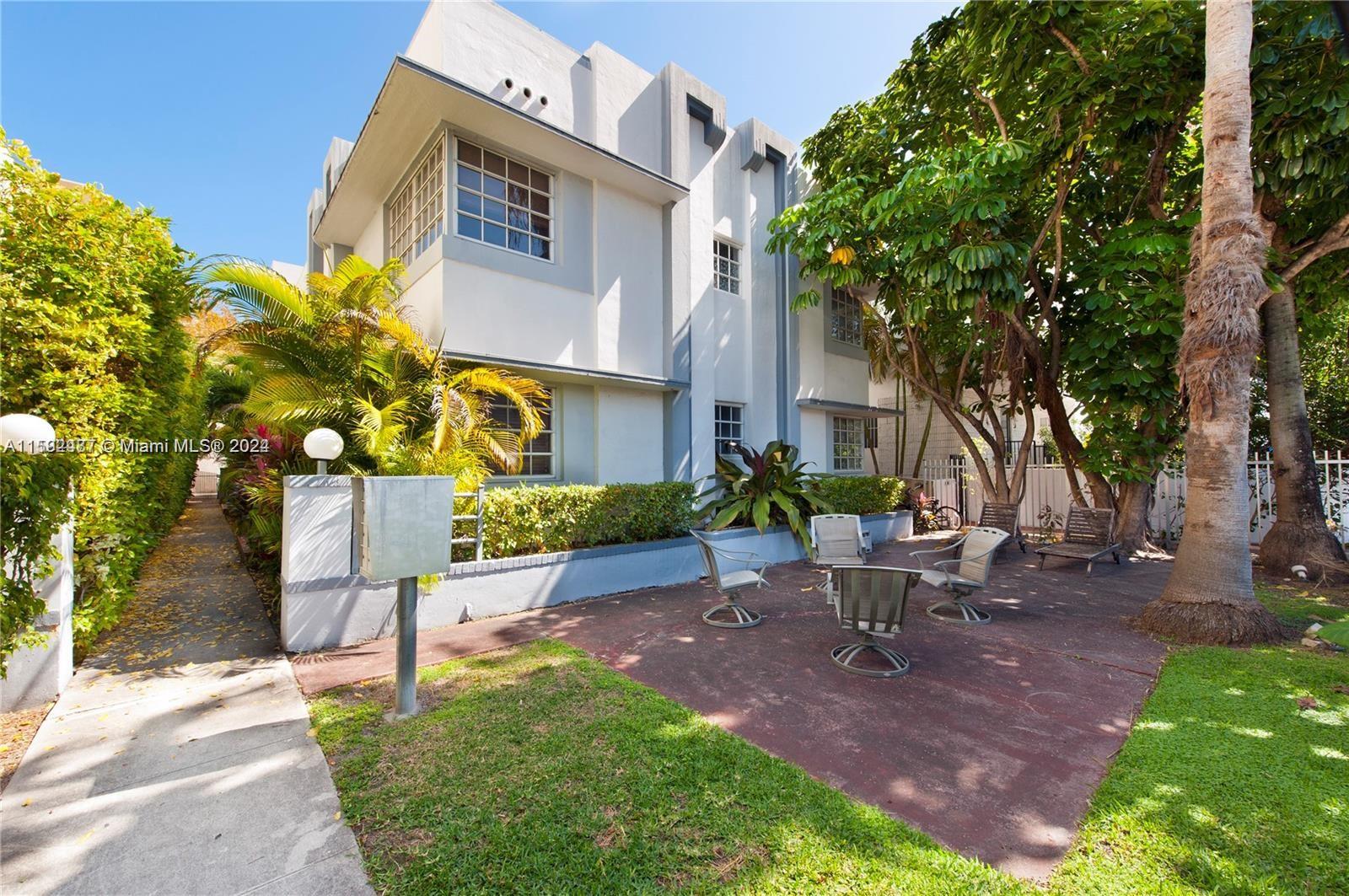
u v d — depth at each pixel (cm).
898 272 945
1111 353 840
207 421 1262
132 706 378
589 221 827
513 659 470
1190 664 451
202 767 302
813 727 348
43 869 224
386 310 656
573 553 679
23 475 290
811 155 1097
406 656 364
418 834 247
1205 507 536
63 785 284
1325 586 712
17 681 375
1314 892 207
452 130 686
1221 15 510
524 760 307
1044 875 219
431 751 318
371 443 548
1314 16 579
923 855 230
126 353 479
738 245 1089
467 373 619
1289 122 637
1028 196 848
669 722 353
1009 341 1020
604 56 838
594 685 411
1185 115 737
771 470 948
